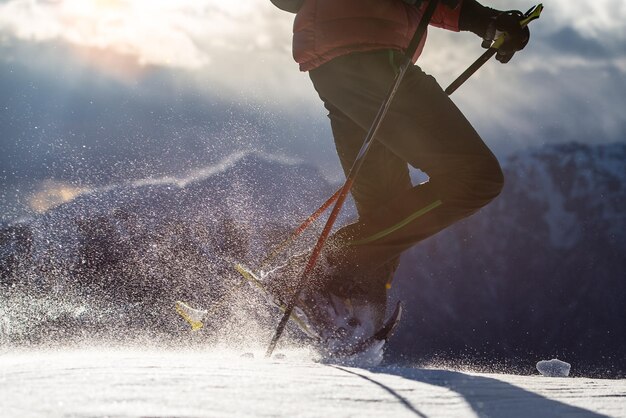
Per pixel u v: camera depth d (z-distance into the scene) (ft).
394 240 14.79
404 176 16.19
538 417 7.54
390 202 14.93
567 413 7.82
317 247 14.07
